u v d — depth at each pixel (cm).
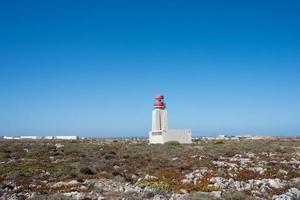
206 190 2789
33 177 3425
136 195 2691
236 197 2498
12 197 2553
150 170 3881
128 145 9019
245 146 7825
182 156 5369
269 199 2573
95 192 2742
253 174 3497
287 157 5191
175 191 2783
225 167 4050
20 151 6338
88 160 4806
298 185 3011
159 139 9669
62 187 2969
